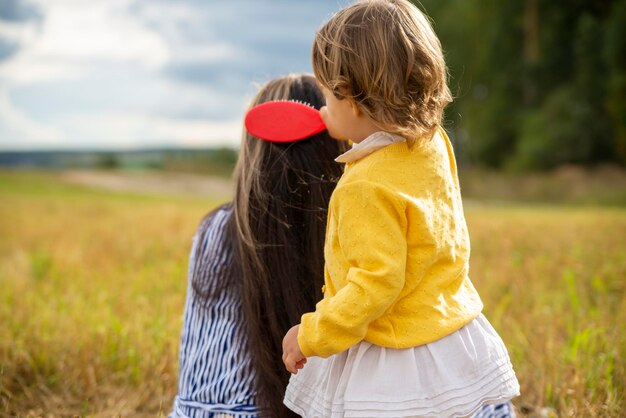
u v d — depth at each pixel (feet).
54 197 76.48
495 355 6.61
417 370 6.32
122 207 49.73
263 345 7.66
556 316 13.42
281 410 7.60
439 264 6.61
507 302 14.55
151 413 10.76
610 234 24.82
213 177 144.87
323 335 6.25
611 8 120.26
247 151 8.17
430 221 6.42
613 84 107.04
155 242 25.49
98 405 10.92
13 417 10.34
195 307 8.20
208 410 7.83
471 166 138.31
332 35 6.65
